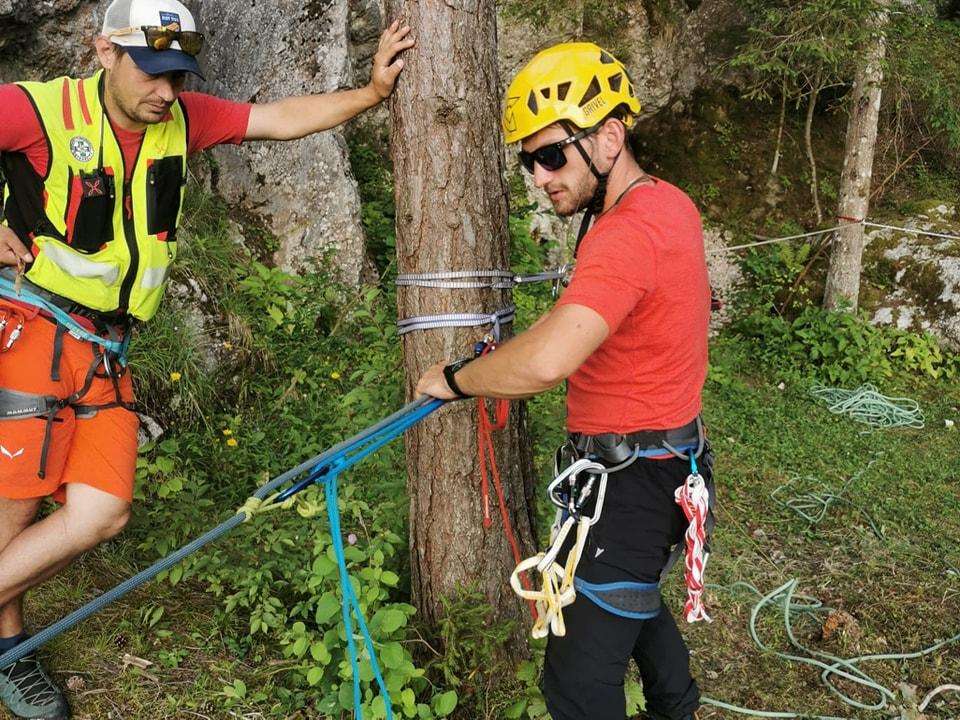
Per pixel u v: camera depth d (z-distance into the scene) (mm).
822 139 8781
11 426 2354
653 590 2271
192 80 5250
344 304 5586
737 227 8156
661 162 8484
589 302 1902
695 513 2178
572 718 2264
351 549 2779
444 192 2590
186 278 4664
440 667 2770
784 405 6516
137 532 3535
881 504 5059
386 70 2574
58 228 2334
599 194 2143
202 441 4180
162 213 2463
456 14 2518
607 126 2084
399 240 2701
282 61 5539
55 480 2449
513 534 2918
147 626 3072
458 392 2180
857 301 7539
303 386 4949
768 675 3516
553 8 7418
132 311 2514
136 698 2744
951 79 7609
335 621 2838
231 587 3365
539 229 7605
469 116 2574
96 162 2312
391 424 2240
